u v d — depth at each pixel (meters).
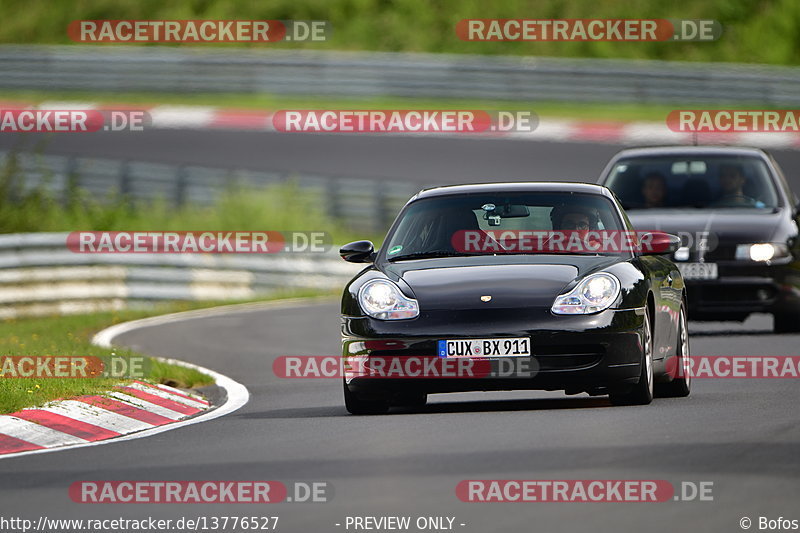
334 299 80.12
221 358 51.41
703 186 53.06
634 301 32.78
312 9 163.88
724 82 131.12
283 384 43.00
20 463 27.94
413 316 32.66
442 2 165.00
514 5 163.00
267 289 84.19
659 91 132.38
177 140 126.88
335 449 27.61
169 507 22.56
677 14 161.00
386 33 161.38
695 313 50.81
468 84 135.38
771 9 162.38
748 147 54.91
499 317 32.31
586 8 161.62
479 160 117.69
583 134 123.62
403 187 106.31
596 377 32.25
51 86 142.38
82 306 76.44
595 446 26.42
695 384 38.88
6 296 73.12
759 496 21.50
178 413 36.75
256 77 140.00
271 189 106.06
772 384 37.72
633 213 52.03
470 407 34.72
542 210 45.12
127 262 78.81
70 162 107.12
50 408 34.06
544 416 31.47
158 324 67.31
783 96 129.75
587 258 34.50
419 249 35.41
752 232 50.59
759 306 50.41
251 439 29.94
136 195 106.00
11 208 90.62
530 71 134.00
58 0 168.75
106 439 31.67
